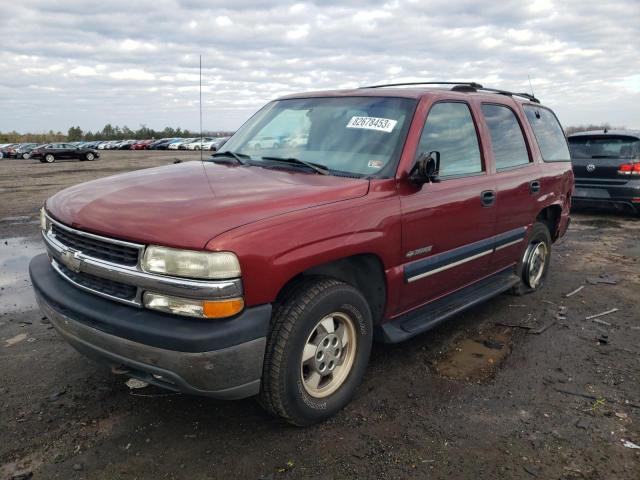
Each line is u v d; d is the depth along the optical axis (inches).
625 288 226.7
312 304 111.3
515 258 195.2
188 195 115.2
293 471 104.3
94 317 104.5
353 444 113.3
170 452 109.5
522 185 183.9
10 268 251.9
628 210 383.6
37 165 1234.6
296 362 110.3
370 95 155.8
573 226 370.6
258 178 129.7
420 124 142.3
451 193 147.9
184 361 96.5
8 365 146.6
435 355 158.7
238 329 98.2
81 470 103.6
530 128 201.3
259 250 100.3
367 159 137.1
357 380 128.3
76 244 114.5
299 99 170.4
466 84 177.3
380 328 138.6
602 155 384.2
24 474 101.9
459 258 155.9
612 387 140.3
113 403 127.6
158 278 98.2
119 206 112.3
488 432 118.6
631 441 116.2
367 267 131.0
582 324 185.6
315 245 109.8
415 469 105.6
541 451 112.1
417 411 126.9
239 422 120.7
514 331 178.7
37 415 121.8
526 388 139.2
